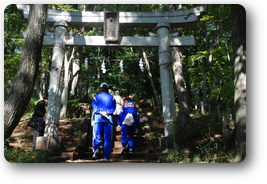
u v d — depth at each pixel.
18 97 4.29
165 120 6.29
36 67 4.55
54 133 6.04
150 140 6.97
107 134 4.75
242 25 4.54
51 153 5.28
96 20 6.89
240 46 4.52
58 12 6.80
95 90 18.81
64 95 10.41
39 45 4.56
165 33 6.81
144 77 16.67
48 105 6.23
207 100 16.83
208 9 10.55
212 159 4.56
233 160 4.20
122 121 6.12
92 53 17.14
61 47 6.63
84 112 10.53
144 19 6.94
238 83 4.45
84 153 6.13
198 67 15.67
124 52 18.69
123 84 19.14
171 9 10.27
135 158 5.93
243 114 4.26
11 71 12.38
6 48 13.52
